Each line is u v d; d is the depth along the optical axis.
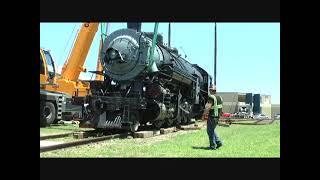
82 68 23.45
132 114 14.17
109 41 15.13
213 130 10.76
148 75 15.25
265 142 12.76
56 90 20.17
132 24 15.22
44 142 10.85
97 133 13.93
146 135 13.63
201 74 26.84
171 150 10.12
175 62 18.42
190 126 19.42
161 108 15.09
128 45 14.82
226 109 49.94
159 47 17.06
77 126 18.56
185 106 19.92
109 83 15.23
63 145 9.88
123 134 13.54
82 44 23.31
